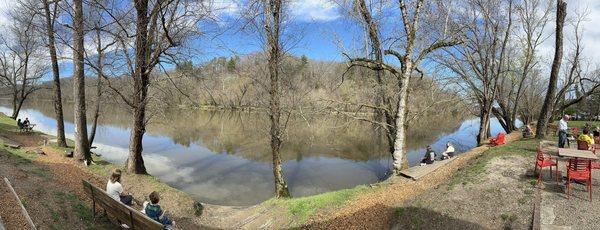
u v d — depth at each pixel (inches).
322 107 674.8
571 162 441.4
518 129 1348.4
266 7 569.6
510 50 1210.6
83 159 661.9
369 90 713.0
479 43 1028.5
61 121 868.6
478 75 1048.8
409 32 616.7
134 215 315.0
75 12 614.9
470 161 604.1
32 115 2452.0
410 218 408.5
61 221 349.7
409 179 561.3
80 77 663.1
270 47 590.6
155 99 623.8
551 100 810.8
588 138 594.9
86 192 414.9
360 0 647.8
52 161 633.0
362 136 1405.0
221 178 808.3
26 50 1414.9
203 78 652.7
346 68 677.3
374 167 953.5
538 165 470.0
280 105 614.9
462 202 416.8
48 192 403.2
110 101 834.8
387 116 726.5
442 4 692.1
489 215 381.7
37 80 1593.3
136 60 578.6
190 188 719.7
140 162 615.5
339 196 507.2
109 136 1391.5
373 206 455.5
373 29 666.8
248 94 2534.5
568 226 340.2
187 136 1476.4
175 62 577.0
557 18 773.3
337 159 1051.9
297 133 1360.7
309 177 844.0
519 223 356.5
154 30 565.9
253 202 640.4
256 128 1485.0
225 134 1536.7
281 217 484.7
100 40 688.4
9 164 486.0
